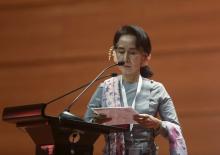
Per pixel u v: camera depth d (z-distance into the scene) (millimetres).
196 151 8234
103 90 4719
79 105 8688
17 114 3758
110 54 4723
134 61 4582
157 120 4262
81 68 8828
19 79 9125
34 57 9109
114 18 8766
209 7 8422
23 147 8984
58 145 3809
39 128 3797
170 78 8453
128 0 8719
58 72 8945
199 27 8430
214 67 8312
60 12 9055
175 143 4395
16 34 9227
